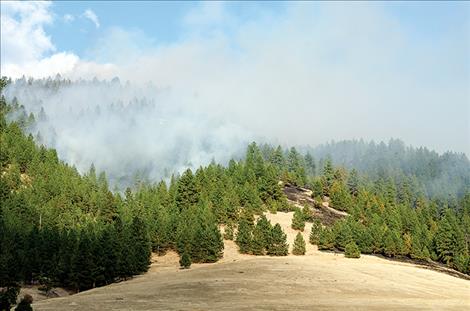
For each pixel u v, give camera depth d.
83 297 54.03
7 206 108.50
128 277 81.75
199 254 98.88
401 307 48.66
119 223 99.44
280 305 47.06
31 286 77.94
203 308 44.84
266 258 96.69
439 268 112.44
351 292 61.06
